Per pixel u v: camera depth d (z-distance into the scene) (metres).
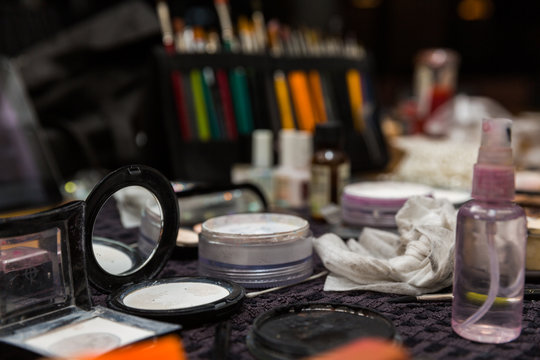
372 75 1.27
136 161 1.22
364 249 0.65
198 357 0.44
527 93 3.04
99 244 0.54
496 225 0.45
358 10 3.13
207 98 1.01
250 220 0.65
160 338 0.43
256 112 1.07
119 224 0.58
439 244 0.58
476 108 1.46
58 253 0.48
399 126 1.52
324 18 2.39
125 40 1.22
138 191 0.57
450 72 1.53
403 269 0.58
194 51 1.01
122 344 0.42
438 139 1.41
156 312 0.48
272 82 1.08
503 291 0.45
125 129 1.22
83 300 0.48
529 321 0.50
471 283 0.46
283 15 2.39
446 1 3.16
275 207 0.90
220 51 1.03
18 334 0.44
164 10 1.03
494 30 3.17
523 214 0.46
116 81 1.25
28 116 1.11
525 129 1.41
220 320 0.50
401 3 3.16
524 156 1.37
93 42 1.23
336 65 1.18
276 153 1.06
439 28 3.19
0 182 1.04
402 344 0.43
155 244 0.59
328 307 0.49
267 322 0.47
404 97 1.85
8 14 1.34
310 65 1.14
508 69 3.19
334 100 1.18
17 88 1.11
